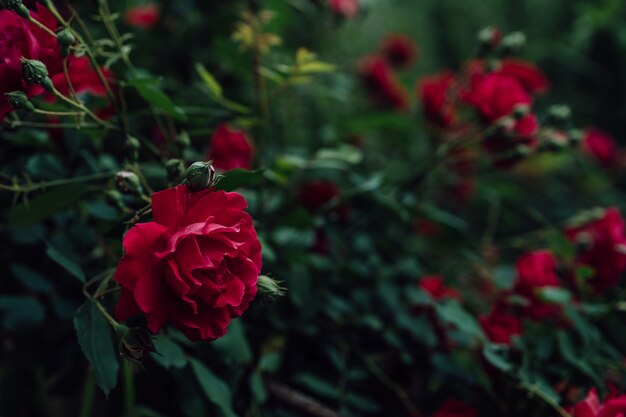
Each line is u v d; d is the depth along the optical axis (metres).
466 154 0.80
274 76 0.63
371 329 0.67
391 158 1.03
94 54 0.53
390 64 1.19
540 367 0.61
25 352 0.59
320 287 0.65
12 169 0.58
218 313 0.42
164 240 0.41
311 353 0.67
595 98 1.54
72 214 0.60
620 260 0.65
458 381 0.65
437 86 0.74
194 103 0.68
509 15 1.62
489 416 0.65
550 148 0.67
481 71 0.71
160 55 0.79
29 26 0.45
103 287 0.47
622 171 1.30
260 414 0.60
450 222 0.72
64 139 0.58
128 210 0.49
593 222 0.69
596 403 0.52
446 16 1.64
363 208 0.77
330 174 0.78
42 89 0.46
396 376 0.68
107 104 0.54
